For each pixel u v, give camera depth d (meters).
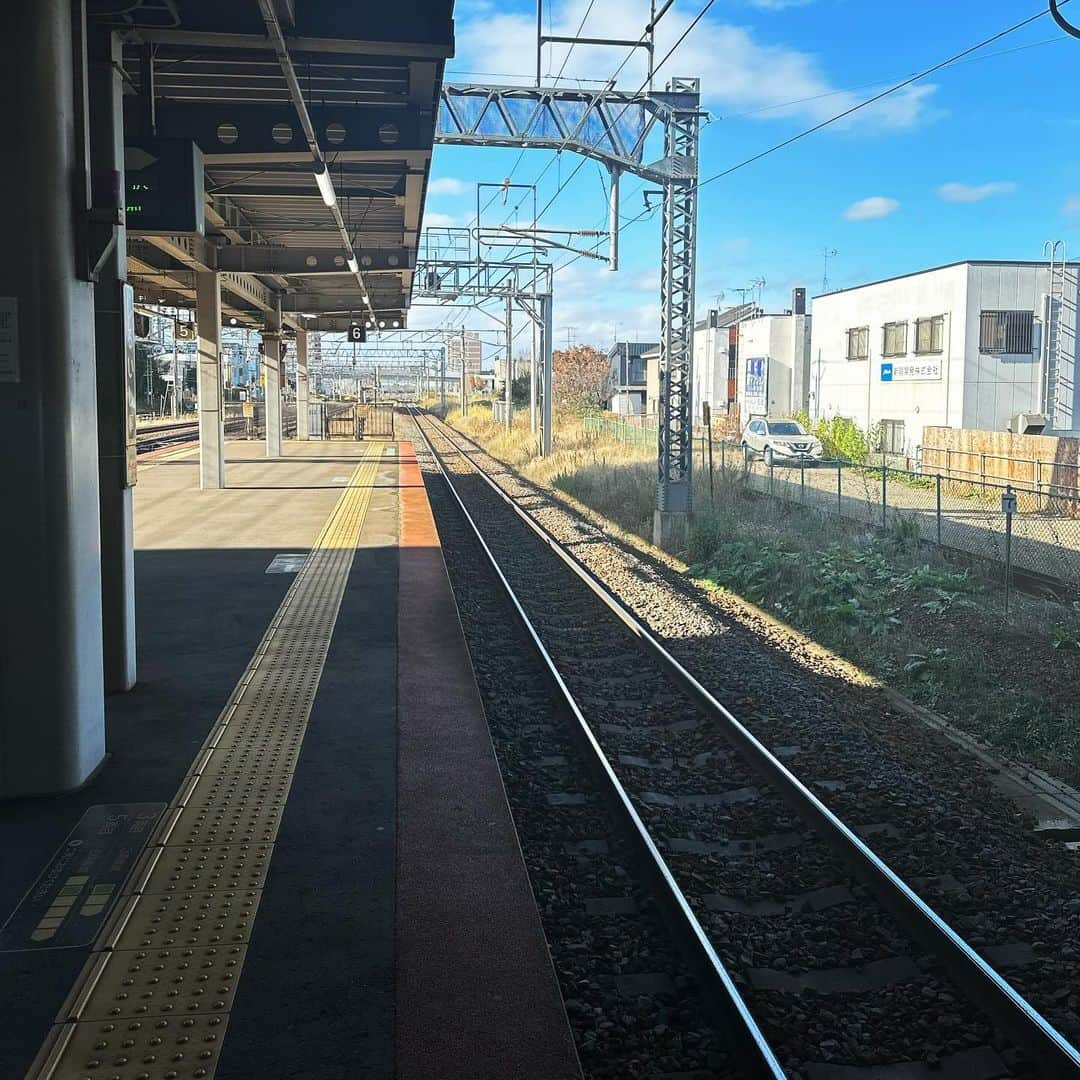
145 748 6.61
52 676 5.71
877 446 40.09
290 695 7.84
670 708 8.87
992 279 35.72
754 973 4.65
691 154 18.02
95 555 6.08
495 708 8.70
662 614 12.66
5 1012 3.74
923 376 38.12
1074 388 36.25
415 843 5.24
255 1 7.38
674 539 18.55
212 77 10.90
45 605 5.66
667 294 18.31
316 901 4.61
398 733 6.97
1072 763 7.64
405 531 17.30
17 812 5.55
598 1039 4.10
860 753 7.64
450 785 6.05
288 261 23.22
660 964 4.71
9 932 4.30
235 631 9.98
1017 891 5.46
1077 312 36.06
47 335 5.52
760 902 5.45
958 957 4.55
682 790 7.03
